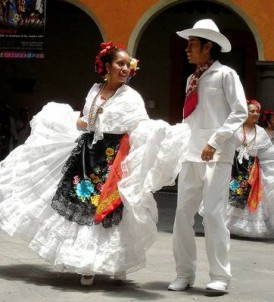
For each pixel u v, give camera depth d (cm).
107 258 737
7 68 2373
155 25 2347
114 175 755
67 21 2361
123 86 780
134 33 1925
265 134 1251
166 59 2352
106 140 770
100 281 786
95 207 751
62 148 797
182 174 765
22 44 1862
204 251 1048
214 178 745
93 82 2364
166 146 736
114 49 777
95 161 766
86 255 734
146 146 746
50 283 766
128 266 746
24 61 2370
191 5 2319
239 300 728
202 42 755
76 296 713
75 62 2367
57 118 811
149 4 1920
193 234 766
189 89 768
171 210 1664
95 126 772
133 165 750
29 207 776
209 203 745
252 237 1263
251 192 1239
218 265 746
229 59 2350
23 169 798
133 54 1927
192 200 761
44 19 1850
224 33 2331
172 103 2350
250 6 1881
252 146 1243
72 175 769
